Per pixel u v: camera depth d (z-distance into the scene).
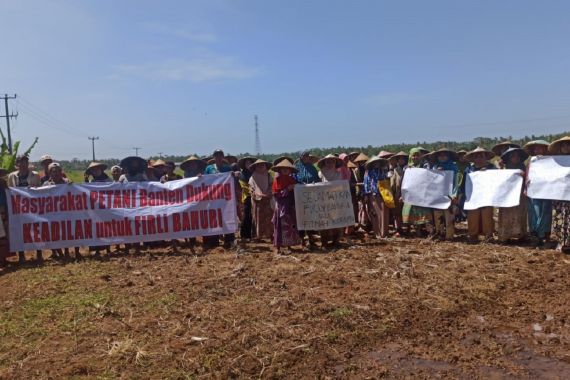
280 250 9.25
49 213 9.24
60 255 9.56
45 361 4.75
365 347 5.08
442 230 9.95
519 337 5.28
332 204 9.36
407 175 10.14
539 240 8.97
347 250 8.99
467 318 5.80
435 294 6.45
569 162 8.54
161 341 5.11
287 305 6.02
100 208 9.41
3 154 15.13
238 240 10.68
